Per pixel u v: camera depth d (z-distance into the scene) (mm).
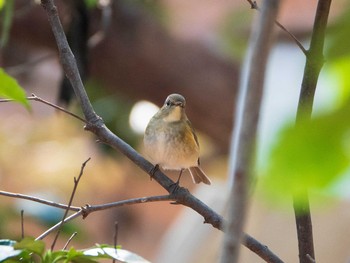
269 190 1855
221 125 13680
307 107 4445
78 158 17359
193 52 13391
